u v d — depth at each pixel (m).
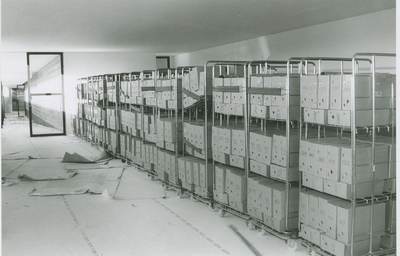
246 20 7.04
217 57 11.60
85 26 7.73
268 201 4.10
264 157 4.22
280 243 4.08
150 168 6.96
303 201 3.78
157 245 4.05
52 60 16.30
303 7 5.89
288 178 3.91
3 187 6.51
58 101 16.30
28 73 12.87
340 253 3.37
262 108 4.25
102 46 11.40
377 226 3.43
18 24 7.44
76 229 4.55
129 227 4.59
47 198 5.85
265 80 4.19
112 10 6.16
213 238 4.23
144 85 7.18
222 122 5.61
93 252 3.90
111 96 9.24
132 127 7.77
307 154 3.71
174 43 10.78
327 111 3.55
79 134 12.85
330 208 3.45
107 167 8.04
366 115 3.34
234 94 4.64
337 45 6.93
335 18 6.72
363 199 3.40
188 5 5.79
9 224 4.74
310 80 3.67
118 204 5.52
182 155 6.03
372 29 6.20
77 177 7.18
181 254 3.82
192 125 5.46
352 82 3.22
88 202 5.64
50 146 11.14
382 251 3.45
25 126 18.41
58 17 6.74
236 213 4.73
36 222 4.80
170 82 6.05
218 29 8.15
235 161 4.70
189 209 5.28
